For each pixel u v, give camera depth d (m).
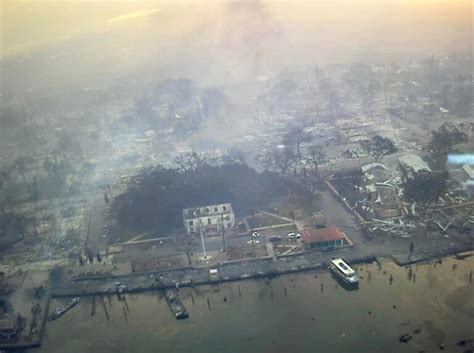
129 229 194.75
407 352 125.75
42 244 192.88
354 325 136.88
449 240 171.25
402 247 169.88
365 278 156.75
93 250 183.75
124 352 134.00
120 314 149.88
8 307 155.88
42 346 139.25
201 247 179.00
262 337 135.00
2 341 140.62
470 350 124.75
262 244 177.50
